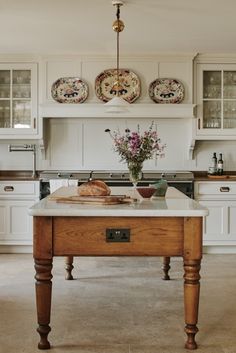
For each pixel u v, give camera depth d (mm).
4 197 5727
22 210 5742
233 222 5770
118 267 5121
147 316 3559
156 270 4996
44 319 2949
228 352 2910
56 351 2918
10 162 6316
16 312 3629
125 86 5922
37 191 5727
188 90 5926
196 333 3035
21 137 5992
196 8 4078
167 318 3514
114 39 5246
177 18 4406
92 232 2924
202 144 6289
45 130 6215
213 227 5762
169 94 5922
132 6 4004
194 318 2955
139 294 4125
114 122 6262
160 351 2924
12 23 4555
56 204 3129
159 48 5695
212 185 5762
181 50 5793
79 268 5066
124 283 4477
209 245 5789
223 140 6242
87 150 6270
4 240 5742
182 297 4031
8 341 3070
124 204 3164
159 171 6176
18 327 3320
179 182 5703
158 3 3922
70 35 5055
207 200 5762
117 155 6273
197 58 5953
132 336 3164
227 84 6012
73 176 5770
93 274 4812
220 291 4199
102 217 2910
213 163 6254
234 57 5953
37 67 5957
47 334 2973
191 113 5871
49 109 5887
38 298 2951
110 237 2916
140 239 2924
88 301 3920
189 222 2908
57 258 5570
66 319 3486
